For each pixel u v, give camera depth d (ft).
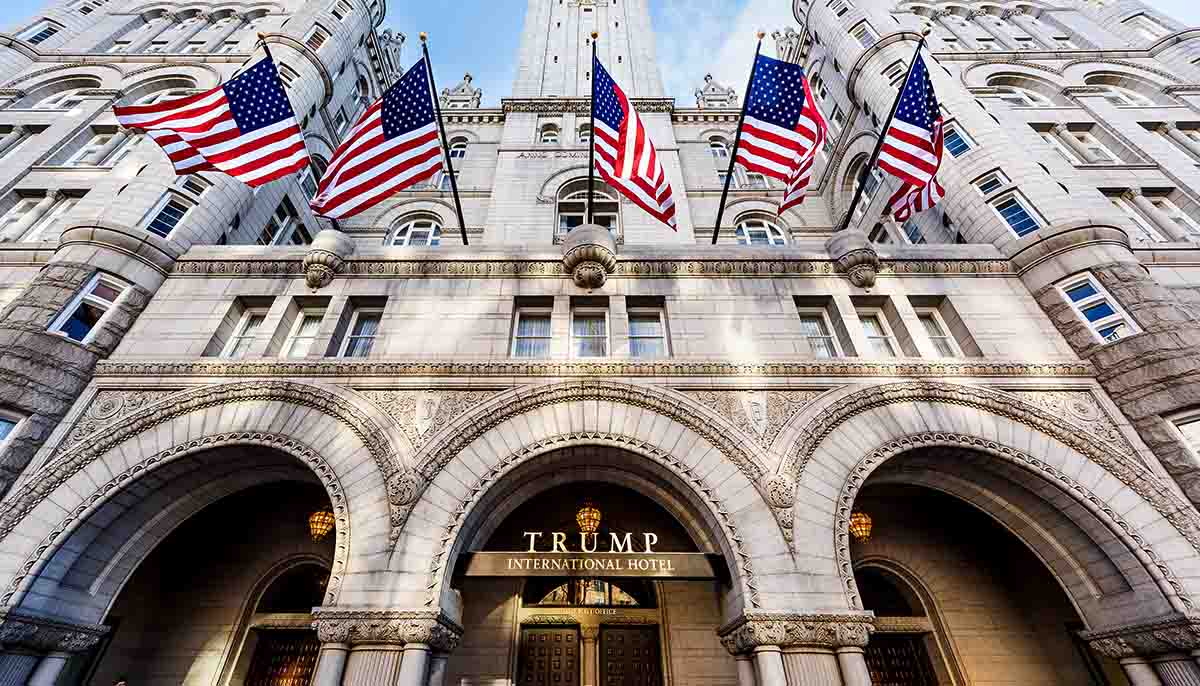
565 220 60.64
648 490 31.48
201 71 57.16
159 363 32.09
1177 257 38.55
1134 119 55.47
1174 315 31.94
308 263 37.17
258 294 36.83
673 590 35.58
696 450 29.48
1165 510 26.81
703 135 77.05
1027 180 41.91
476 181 69.21
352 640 23.76
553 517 36.94
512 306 36.96
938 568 37.22
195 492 31.48
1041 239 37.06
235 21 67.97
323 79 61.98
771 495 27.55
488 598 34.91
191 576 36.09
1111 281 33.88
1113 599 27.63
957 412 30.86
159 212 40.24
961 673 33.73
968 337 35.24
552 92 80.79
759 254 39.34
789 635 24.09
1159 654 25.25
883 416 30.71
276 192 53.11
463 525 27.14
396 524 26.45
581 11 98.84
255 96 35.68
